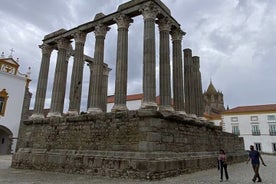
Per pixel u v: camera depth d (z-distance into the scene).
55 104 21.39
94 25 20.44
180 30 20.48
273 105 57.34
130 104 40.97
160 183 11.74
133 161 13.47
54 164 17.72
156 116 14.09
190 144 17.39
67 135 18.28
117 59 17.64
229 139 27.14
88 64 27.86
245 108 59.81
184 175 14.70
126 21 18.34
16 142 38.72
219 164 14.29
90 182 12.53
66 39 23.03
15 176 15.20
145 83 15.71
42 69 23.81
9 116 38.31
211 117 64.06
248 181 13.11
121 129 15.16
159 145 13.97
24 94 41.09
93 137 16.53
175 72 19.67
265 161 29.36
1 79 37.78
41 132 20.42
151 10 16.86
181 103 18.91
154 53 16.27
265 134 53.88
